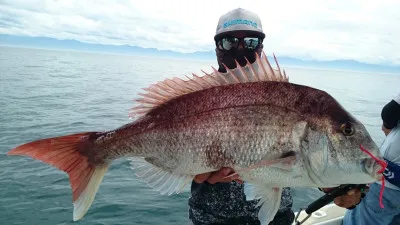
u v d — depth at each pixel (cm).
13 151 77
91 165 82
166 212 192
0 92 651
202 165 76
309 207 110
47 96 653
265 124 72
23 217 183
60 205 197
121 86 930
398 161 109
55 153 80
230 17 97
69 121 436
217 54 100
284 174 71
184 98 79
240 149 73
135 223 181
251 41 95
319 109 71
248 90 76
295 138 70
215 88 78
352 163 69
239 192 90
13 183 224
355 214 123
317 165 70
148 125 80
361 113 632
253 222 91
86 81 1022
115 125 424
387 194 108
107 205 197
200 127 76
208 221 92
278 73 76
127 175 242
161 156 79
